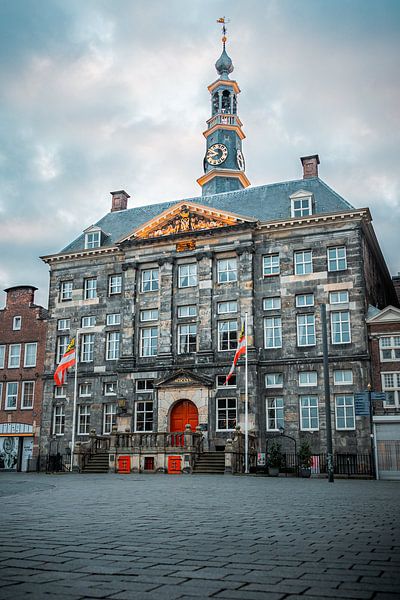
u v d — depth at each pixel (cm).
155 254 4675
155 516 1123
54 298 5062
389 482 2953
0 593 507
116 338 4772
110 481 2553
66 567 623
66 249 5269
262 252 4372
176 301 4534
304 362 4059
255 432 4006
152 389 4447
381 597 500
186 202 4572
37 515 1128
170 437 3753
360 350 3941
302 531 922
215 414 4184
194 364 4309
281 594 509
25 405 4975
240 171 5716
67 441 4694
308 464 3538
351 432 3831
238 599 491
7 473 4150
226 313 4356
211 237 4497
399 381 3844
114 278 4909
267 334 4241
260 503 1445
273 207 4597
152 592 514
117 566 630
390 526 989
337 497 1672
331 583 552
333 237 4188
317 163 4834
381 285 4988
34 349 5084
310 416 3991
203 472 3556
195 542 801
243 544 787
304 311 4150
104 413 4666
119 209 5538
